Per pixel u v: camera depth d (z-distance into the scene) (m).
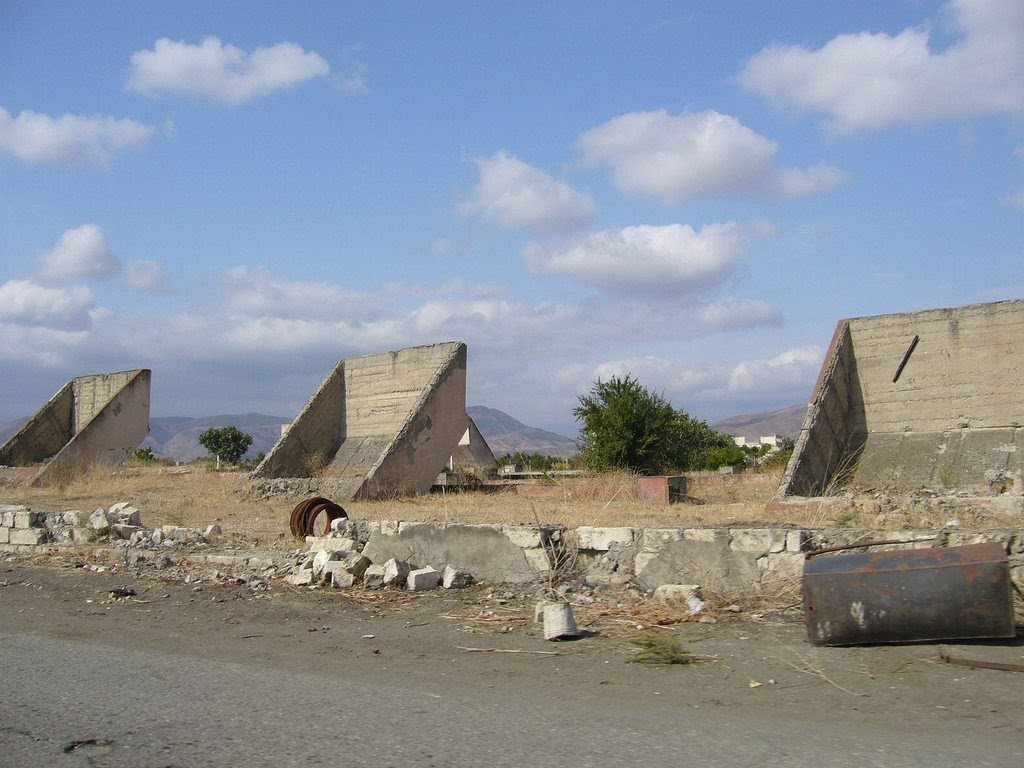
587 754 4.93
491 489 27.42
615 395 32.88
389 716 5.75
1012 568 8.53
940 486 19.31
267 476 28.98
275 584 11.59
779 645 7.67
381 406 30.75
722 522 14.06
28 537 15.69
